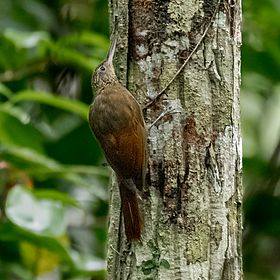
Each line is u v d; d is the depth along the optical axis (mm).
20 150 12133
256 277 15547
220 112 9055
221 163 9008
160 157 8992
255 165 15320
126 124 9102
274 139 16391
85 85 14781
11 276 13828
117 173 9086
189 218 8891
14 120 12320
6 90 12516
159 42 9094
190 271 8844
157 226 8922
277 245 15781
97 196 13422
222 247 8938
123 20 9227
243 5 14602
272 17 14570
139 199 8945
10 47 13234
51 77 14586
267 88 15289
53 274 14203
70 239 14195
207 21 9078
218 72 9070
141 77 9164
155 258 8883
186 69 9023
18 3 14766
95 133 9430
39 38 12547
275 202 14992
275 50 14430
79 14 15211
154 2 9102
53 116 14430
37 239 11203
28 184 11953
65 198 11977
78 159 13977
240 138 9273
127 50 9219
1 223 11211
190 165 8938
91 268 11664
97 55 13406
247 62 14609
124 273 9055
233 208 9094
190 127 8984
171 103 9016
